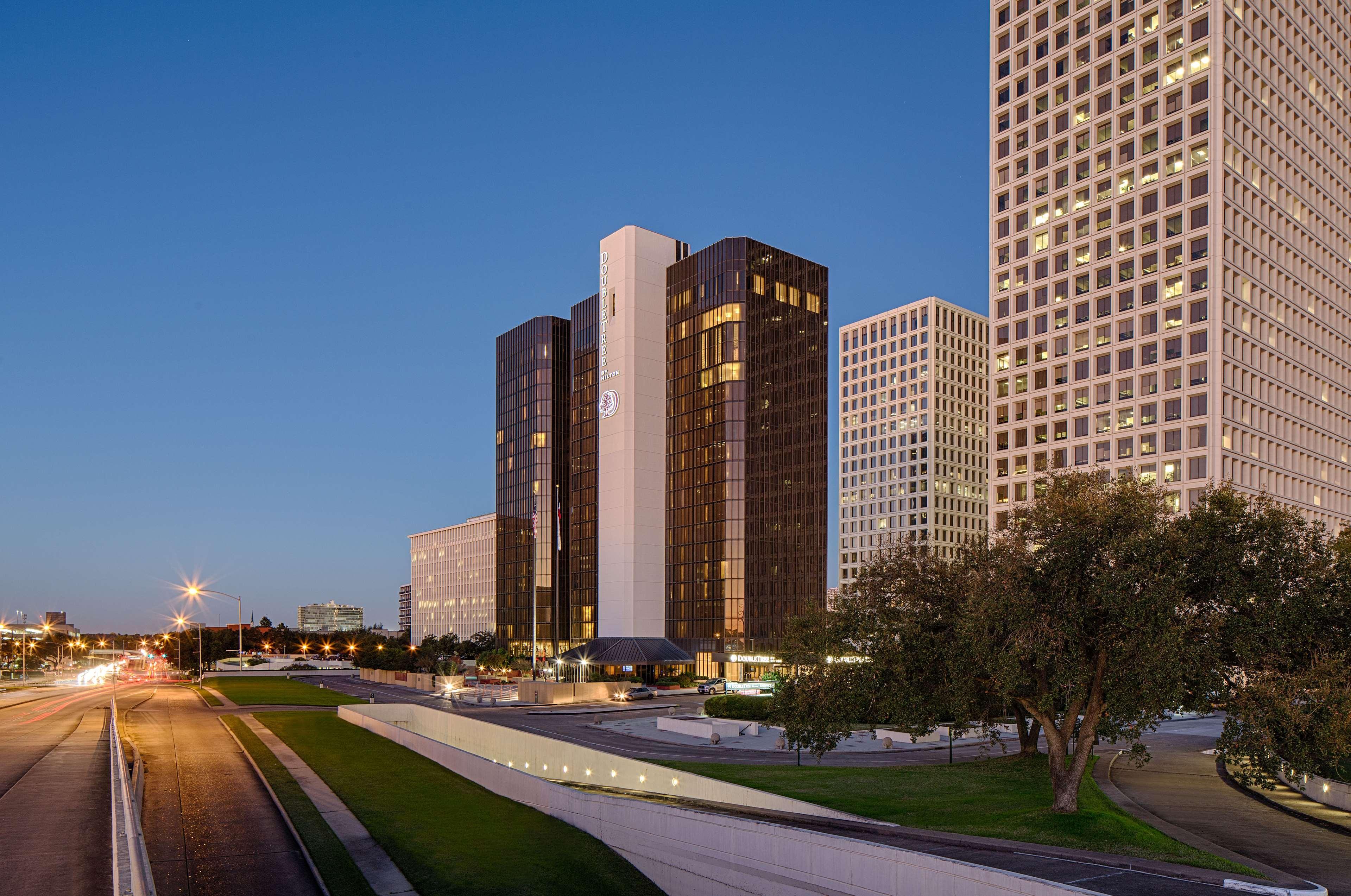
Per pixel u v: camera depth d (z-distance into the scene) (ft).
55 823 97.96
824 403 484.33
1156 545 81.15
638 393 469.98
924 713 100.94
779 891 78.48
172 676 539.29
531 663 460.14
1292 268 343.87
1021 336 363.15
